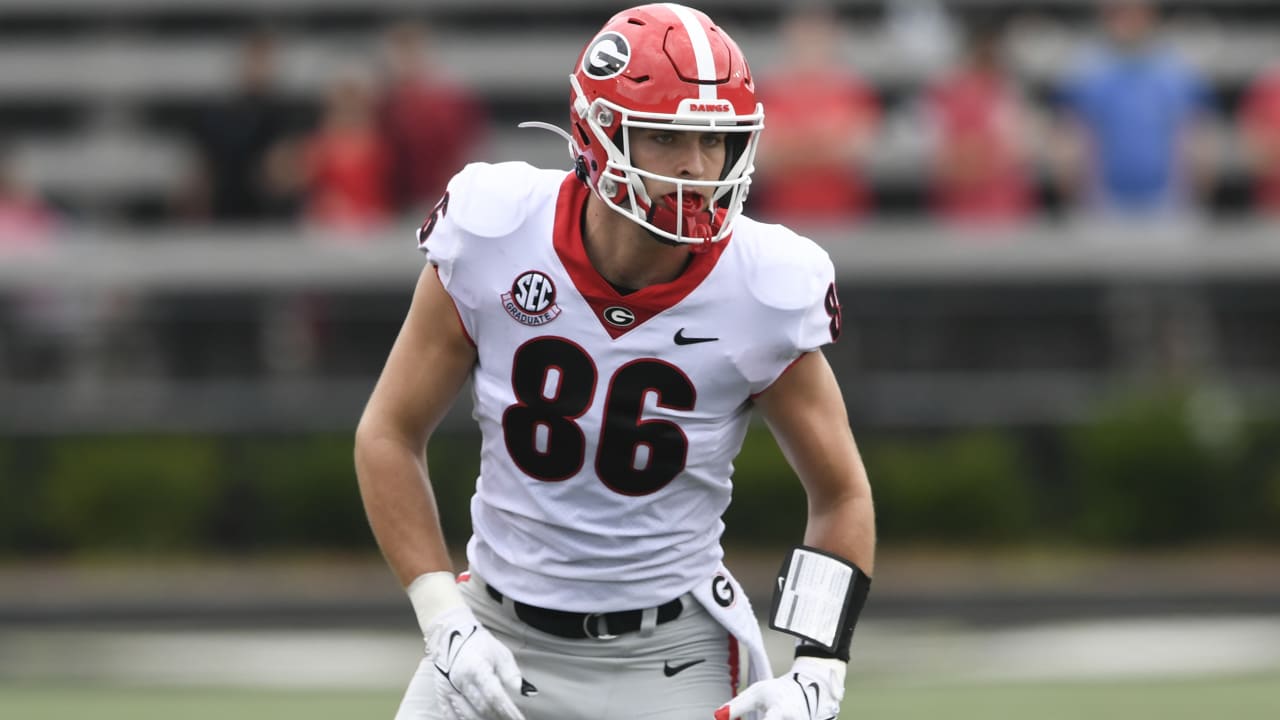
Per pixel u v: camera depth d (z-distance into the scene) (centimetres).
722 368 1141
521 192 1145
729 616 1209
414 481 1197
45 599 3031
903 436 3553
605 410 1142
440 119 3609
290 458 3512
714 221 1111
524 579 1191
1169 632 2944
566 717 1203
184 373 3672
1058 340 3659
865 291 3631
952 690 2466
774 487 3397
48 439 3538
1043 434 3556
